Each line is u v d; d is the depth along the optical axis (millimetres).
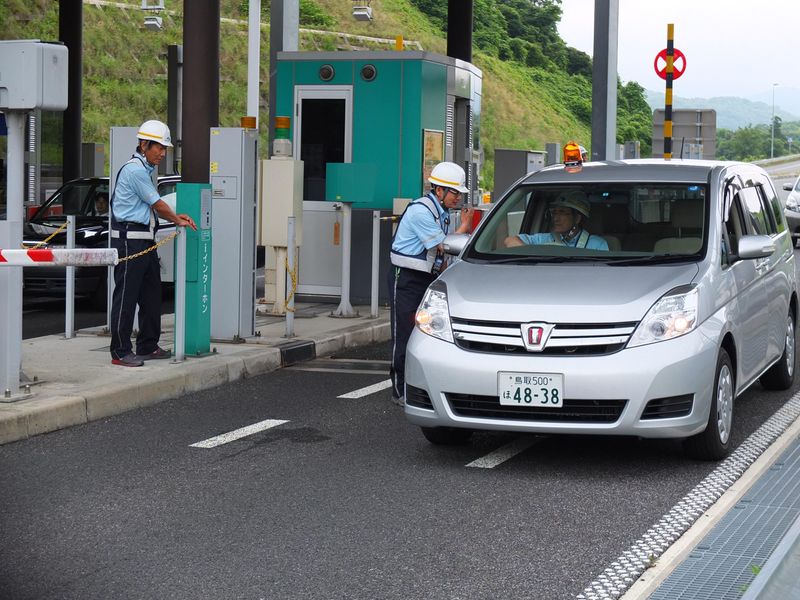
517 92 81250
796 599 5508
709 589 5590
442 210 9930
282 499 7320
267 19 65500
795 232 29922
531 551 6273
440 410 7996
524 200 9445
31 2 54594
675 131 33906
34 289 16938
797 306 11398
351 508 7117
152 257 11477
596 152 20344
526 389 7719
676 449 8695
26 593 5602
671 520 6836
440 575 5887
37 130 24484
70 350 12117
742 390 9016
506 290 8172
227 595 5594
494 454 8555
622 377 7582
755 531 6520
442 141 17047
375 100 16453
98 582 5770
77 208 18391
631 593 5555
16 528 6691
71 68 28000
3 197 22828
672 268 8352
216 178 12719
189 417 9859
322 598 5555
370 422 9711
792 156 143375
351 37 70938
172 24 60281
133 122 52031
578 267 8500
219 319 12891
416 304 9984
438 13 83188
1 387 9375
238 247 12766
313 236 16656
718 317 8203
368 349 13719
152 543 6414
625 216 9070
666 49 30547
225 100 56688
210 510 7066
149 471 8039
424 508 7121
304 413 10055
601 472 8016
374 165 14727
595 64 20234
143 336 11594
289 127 14695
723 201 9250
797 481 7633
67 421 9414
